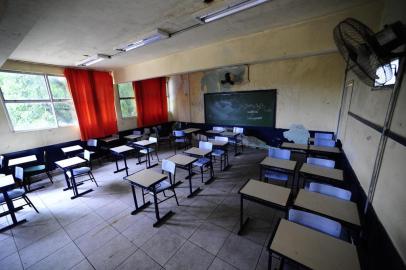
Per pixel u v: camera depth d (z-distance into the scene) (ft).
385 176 5.10
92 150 19.10
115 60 15.52
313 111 16.42
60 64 15.96
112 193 12.37
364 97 8.30
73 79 17.24
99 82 19.33
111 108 20.63
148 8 7.20
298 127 17.42
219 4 6.95
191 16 7.88
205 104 23.62
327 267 4.09
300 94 16.83
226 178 13.71
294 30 9.46
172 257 7.20
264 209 9.87
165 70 15.62
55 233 8.86
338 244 4.66
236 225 8.78
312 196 6.82
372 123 6.77
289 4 7.45
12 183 9.55
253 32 10.52
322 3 7.45
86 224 9.39
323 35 8.75
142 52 13.62
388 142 5.15
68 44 10.89
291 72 16.96
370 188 5.93
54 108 16.67
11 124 14.44
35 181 14.85
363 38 4.28
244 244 7.66
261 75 18.67
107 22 8.28
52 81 16.51
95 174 15.75
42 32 8.86
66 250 7.82
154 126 25.84
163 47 12.67
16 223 9.55
